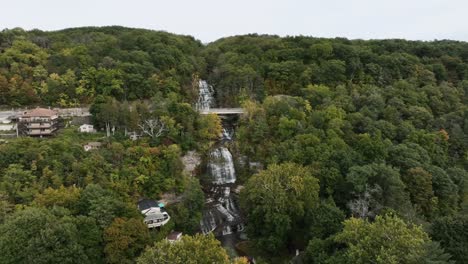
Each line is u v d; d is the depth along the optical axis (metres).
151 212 63.50
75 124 87.50
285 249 64.81
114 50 116.25
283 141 84.94
